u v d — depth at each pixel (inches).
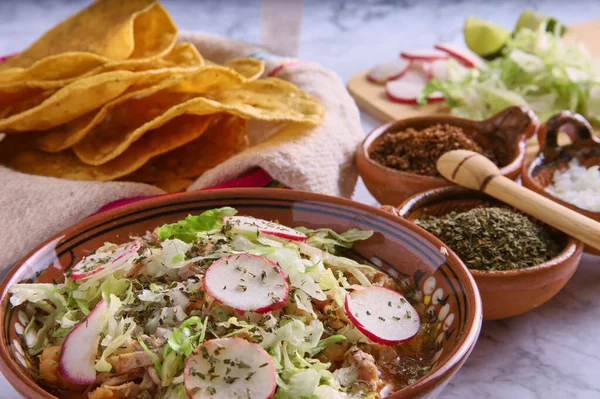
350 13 42.3
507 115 21.0
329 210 16.0
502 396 15.2
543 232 17.6
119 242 15.7
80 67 20.8
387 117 27.5
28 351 13.5
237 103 20.8
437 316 14.2
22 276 14.2
